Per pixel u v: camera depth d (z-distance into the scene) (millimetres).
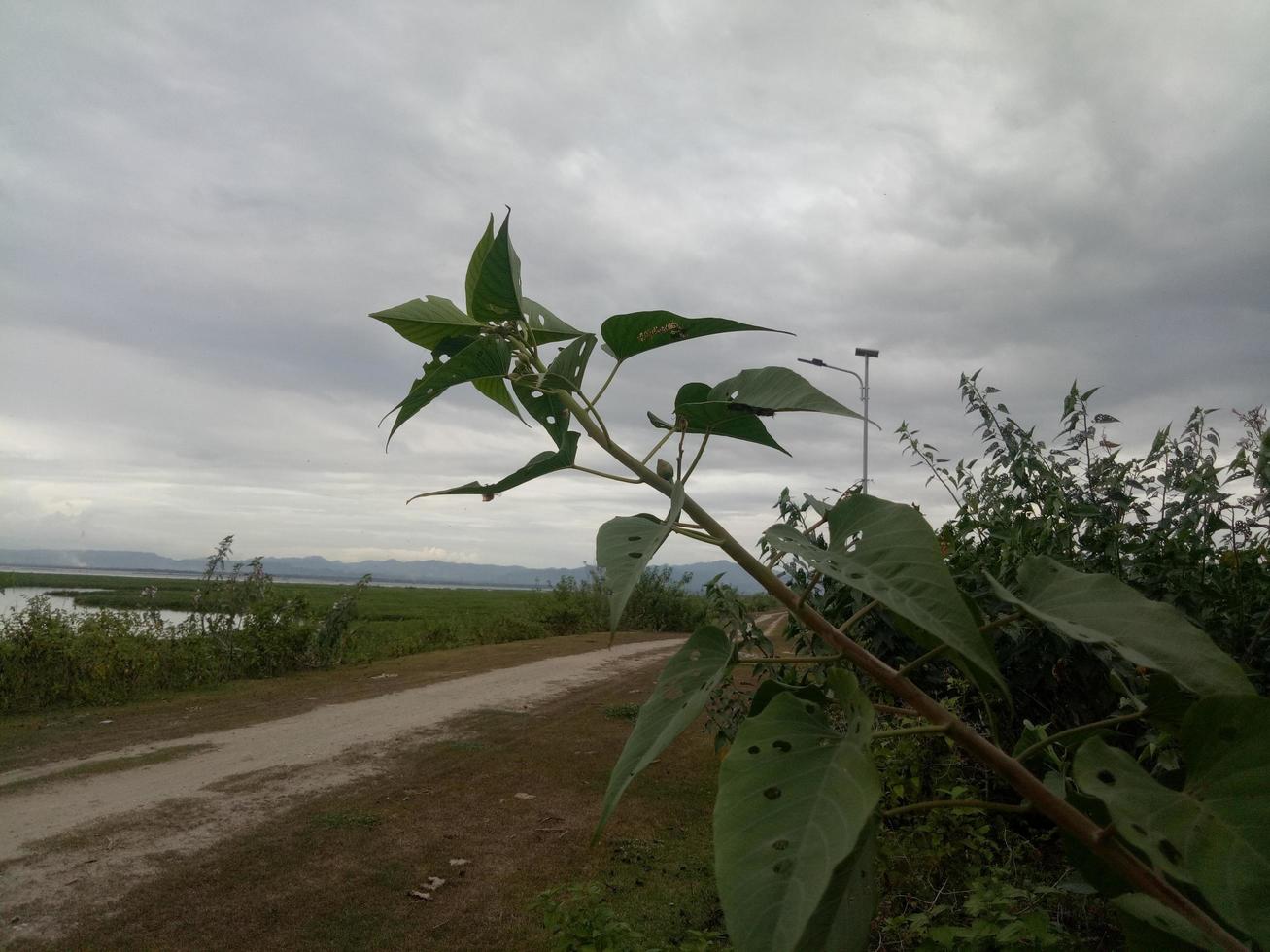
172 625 12547
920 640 879
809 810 635
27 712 9383
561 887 2938
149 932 3754
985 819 3043
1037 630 2936
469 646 19156
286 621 13625
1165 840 678
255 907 4020
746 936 568
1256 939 610
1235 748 712
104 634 10906
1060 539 3146
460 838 5027
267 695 10750
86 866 4566
